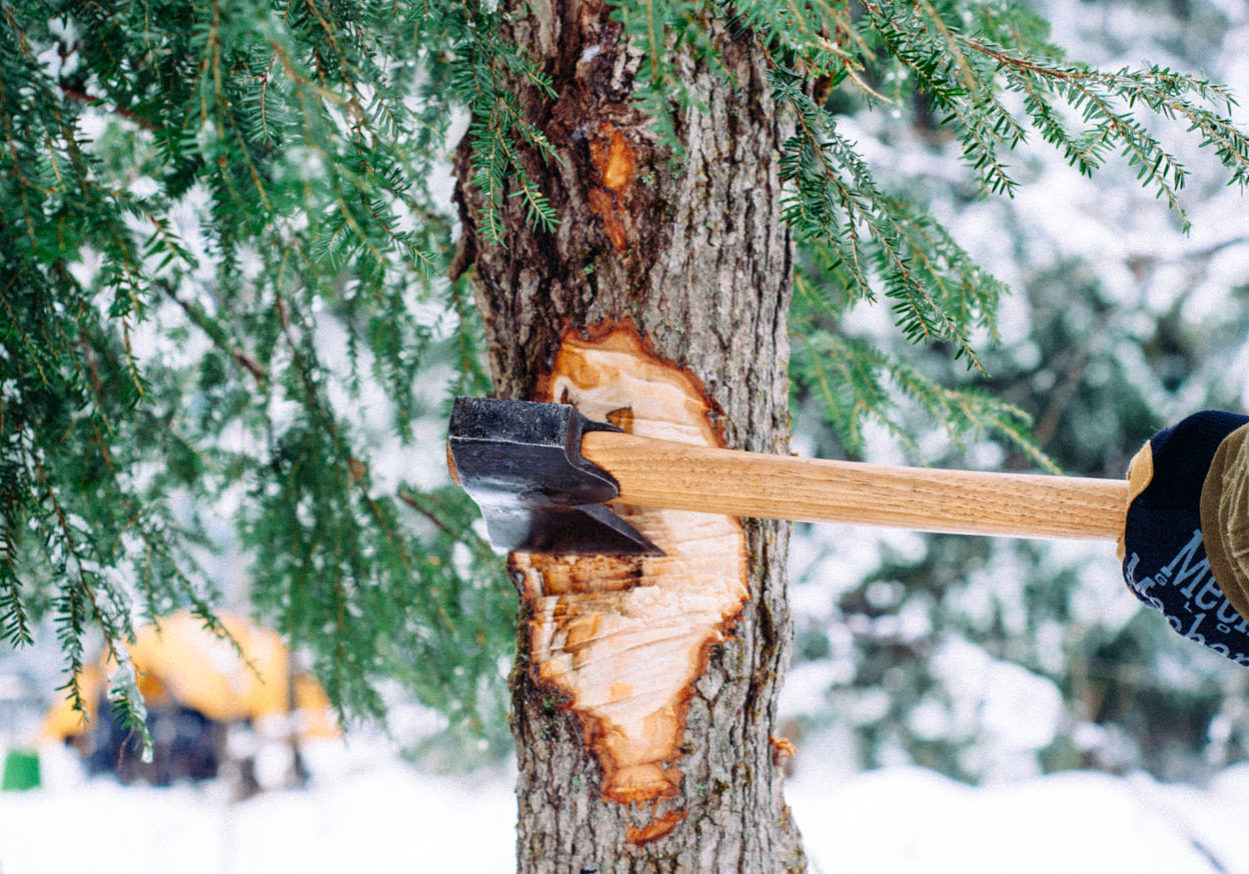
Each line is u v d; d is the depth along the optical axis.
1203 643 1.12
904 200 1.84
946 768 5.46
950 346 4.89
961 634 5.23
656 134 1.27
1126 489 1.15
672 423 1.29
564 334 1.31
